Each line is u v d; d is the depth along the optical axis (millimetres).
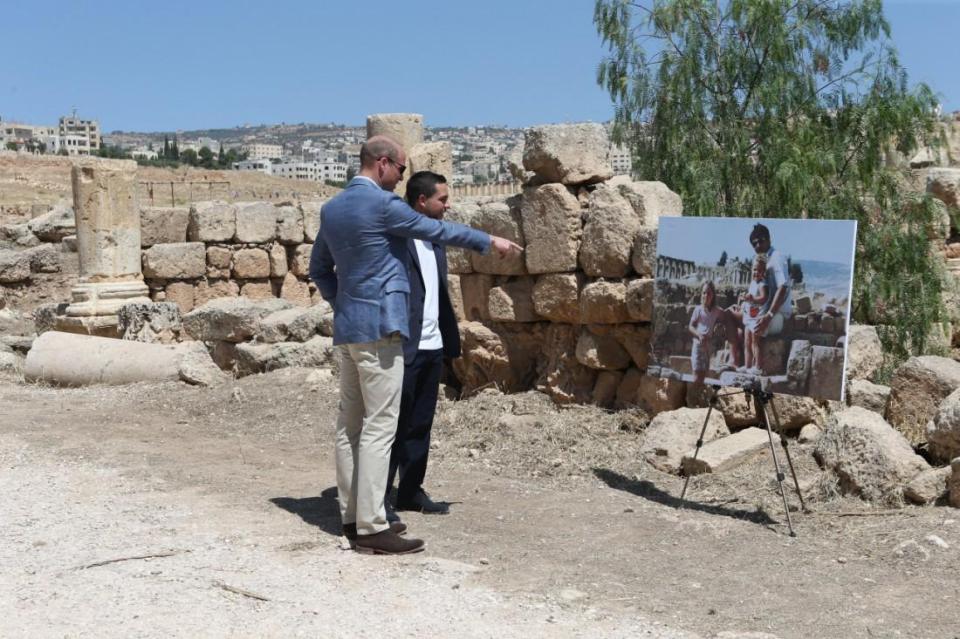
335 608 4711
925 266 11680
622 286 8188
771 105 12273
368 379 5527
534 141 8828
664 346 6434
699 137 12734
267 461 8039
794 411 7422
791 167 11195
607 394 8664
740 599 4812
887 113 11977
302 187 64000
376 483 5547
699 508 6375
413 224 5465
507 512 6379
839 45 12602
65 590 4941
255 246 17734
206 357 11805
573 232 8609
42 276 19438
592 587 5012
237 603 4777
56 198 46688
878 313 11641
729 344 6121
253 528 6086
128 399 10969
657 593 4914
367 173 5672
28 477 7445
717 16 12992
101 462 7969
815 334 5754
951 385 7031
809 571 5164
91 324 15148
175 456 8219
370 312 5461
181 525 6145
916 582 4945
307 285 18312
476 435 8312
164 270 16812
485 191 30109
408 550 5562
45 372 12242
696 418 7520
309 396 10172
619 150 13922
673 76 12844
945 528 5613
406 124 16062
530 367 9445
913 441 7062
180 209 17422
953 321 12625
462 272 9664
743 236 6078
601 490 6848
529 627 4477
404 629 4453
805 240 5805
